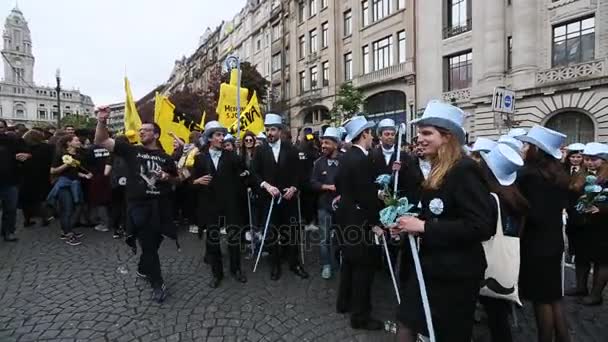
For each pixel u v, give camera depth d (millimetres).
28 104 95375
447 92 20062
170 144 8203
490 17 17422
